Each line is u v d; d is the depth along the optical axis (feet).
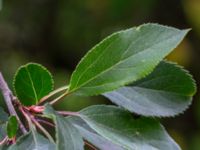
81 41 4.77
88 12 4.70
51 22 4.77
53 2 4.74
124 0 4.56
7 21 4.66
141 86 1.50
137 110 1.45
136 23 4.64
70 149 1.22
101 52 1.37
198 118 4.67
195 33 4.74
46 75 1.38
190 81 1.50
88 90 1.38
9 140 1.36
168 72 1.50
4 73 4.42
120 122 1.42
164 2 4.73
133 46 1.35
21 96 1.40
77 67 1.38
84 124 1.45
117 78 1.36
